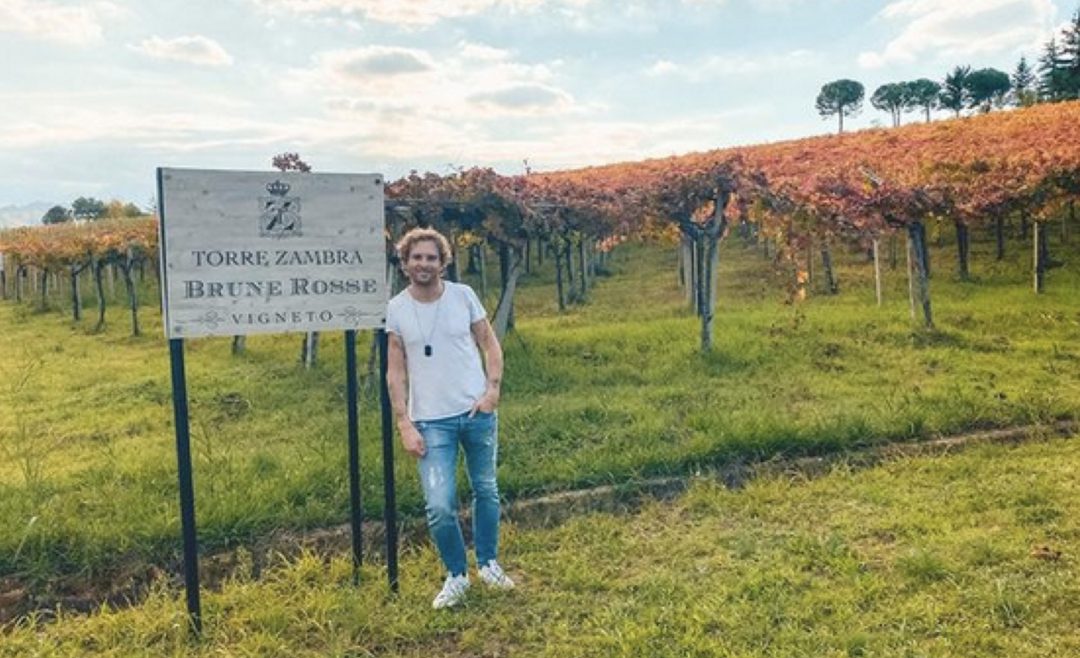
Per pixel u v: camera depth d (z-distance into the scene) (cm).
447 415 448
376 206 459
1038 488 565
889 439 702
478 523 467
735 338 1224
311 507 577
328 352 1383
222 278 429
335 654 401
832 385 928
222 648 414
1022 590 423
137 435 876
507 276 1368
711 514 574
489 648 409
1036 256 1612
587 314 1780
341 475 632
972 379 923
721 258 2444
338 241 452
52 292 3106
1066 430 714
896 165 2059
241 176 430
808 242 1268
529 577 488
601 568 493
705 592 448
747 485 616
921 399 802
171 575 517
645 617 421
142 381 1184
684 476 639
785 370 1027
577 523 562
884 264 2119
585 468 643
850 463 658
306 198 445
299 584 480
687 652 385
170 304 420
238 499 583
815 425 702
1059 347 1095
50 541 523
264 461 689
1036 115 2564
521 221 1245
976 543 478
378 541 551
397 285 1218
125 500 594
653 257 2669
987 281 1820
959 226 1708
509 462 669
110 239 2127
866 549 497
